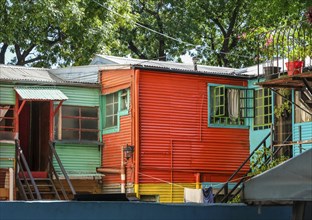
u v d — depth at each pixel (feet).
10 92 69.67
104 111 74.64
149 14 120.67
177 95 72.38
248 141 74.79
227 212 41.34
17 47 110.22
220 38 124.67
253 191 30.94
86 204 38.63
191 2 118.83
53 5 97.91
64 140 71.46
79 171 72.18
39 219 37.99
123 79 71.72
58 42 107.65
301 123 65.57
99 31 103.24
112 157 72.49
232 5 117.08
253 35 104.12
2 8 98.12
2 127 68.33
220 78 74.49
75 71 76.59
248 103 74.69
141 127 70.18
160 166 70.74
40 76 73.87
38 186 67.15
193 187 72.23
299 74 54.19
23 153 73.56
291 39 64.18
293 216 31.35
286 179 29.58
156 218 39.63
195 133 72.90
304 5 61.00
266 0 66.49
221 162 73.82
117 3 106.32
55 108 71.82
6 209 37.65
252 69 78.84
